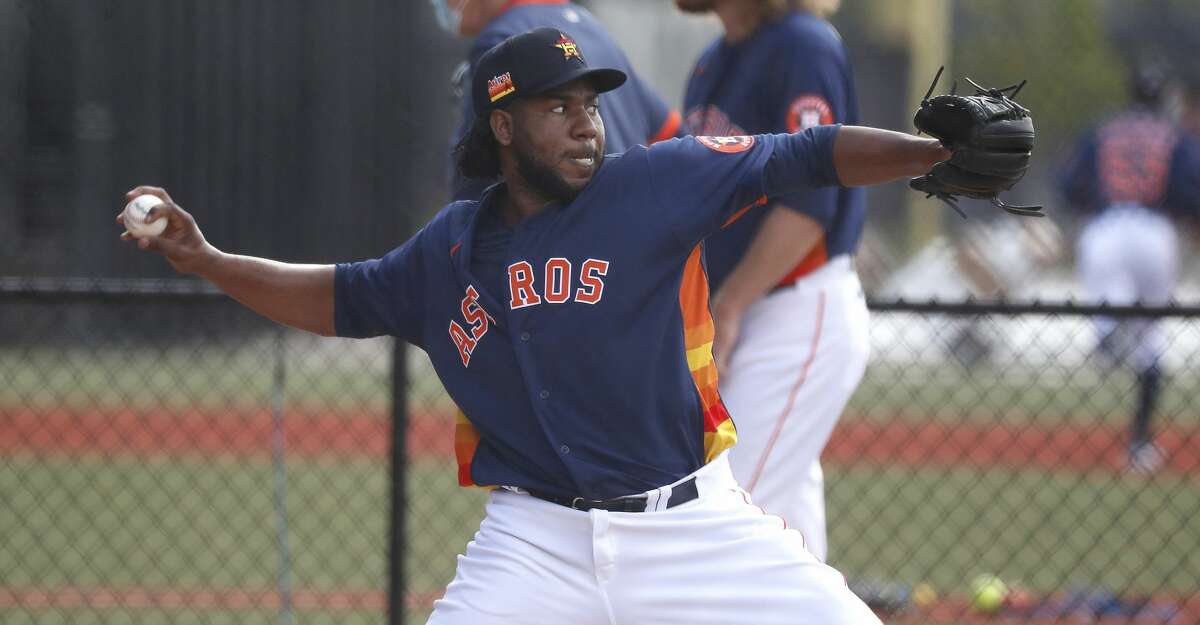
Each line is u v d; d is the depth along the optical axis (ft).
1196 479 100.89
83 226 157.58
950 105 35.45
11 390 127.34
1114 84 179.93
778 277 49.73
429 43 149.69
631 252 38.37
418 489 96.99
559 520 39.19
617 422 38.70
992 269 163.32
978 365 139.44
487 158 40.40
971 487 86.89
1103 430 118.21
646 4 173.68
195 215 157.79
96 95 158.10
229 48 158.20
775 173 38.32
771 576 38.86
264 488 98.99
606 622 39.14
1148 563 70.28
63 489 97.60
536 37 38.09
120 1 157.79
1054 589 70.44
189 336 139.03
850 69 52.49
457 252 39.96
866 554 81.41
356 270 41.83
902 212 182.91
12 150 156.46
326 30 156.76
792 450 51.16
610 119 52.13
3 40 156.04
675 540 38.96
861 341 52.60
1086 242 117.60
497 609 38.78
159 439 103.81
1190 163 113.60
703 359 40.16
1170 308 53.98
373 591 72.90
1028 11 181.16
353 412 126.62
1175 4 213.87
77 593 72.79
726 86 52.54
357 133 154.40
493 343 39.34
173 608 69.97
